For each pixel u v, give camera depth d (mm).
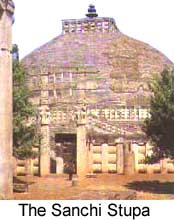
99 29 58656
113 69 54250
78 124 38531
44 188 30156
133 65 55031
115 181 36031
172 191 30406
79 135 38469
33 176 38906
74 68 53969
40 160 38906
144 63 55656
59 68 54250
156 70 55531
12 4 22500
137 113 47594
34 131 30641
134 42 58094
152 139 30156
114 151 41062
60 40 58250
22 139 29094
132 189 31125
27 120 32906
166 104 28906
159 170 40938
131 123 47250
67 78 53750
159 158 30688
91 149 41219
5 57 22125
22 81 30094
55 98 52781
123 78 53656
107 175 39500
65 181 35406
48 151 39156
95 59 54969
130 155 40844
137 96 52219
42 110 39375
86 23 58812
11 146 22453
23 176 38812
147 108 47406
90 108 50000
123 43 57094
